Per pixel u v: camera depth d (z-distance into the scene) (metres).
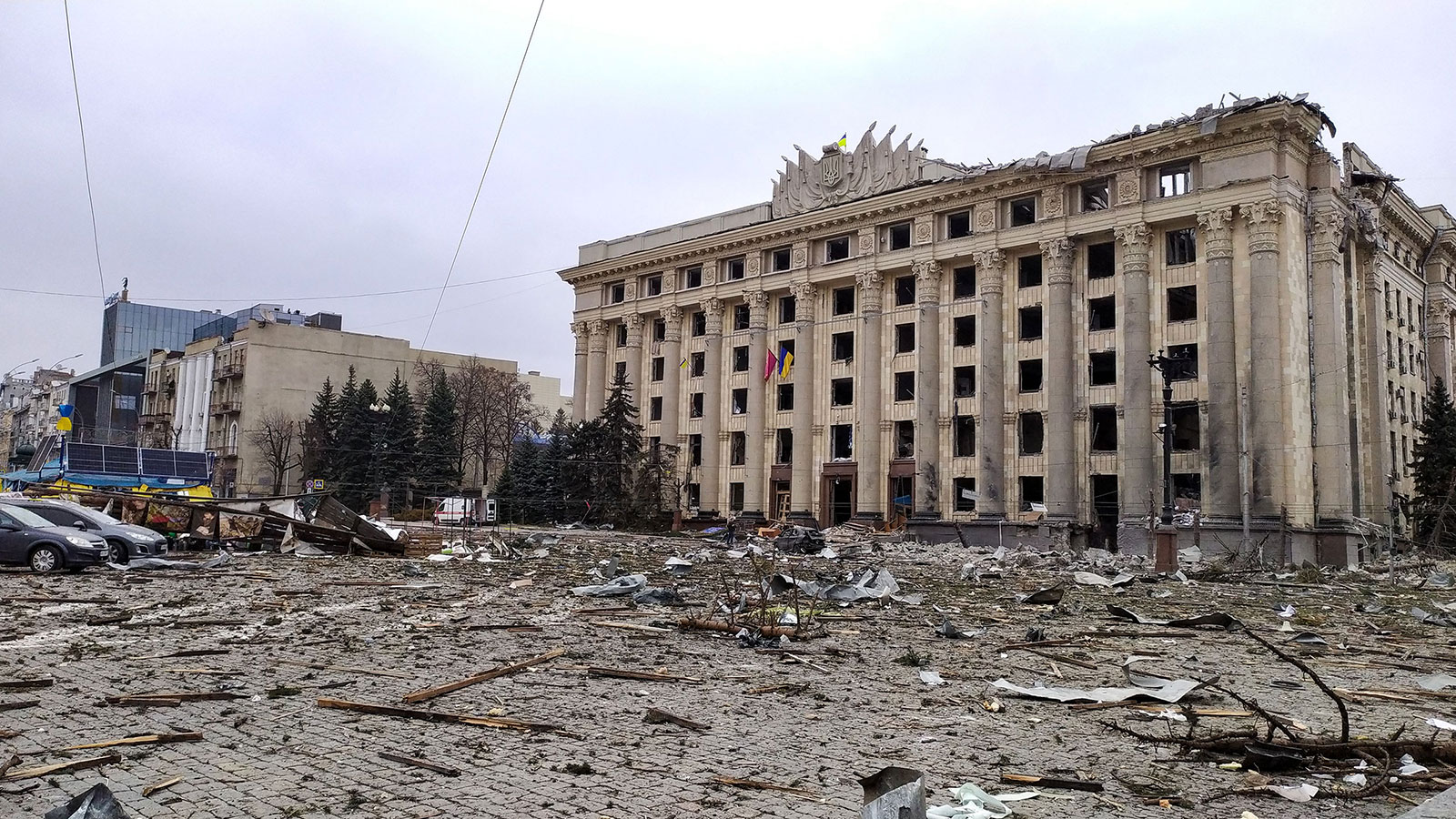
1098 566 34.59
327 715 8.24
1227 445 44.41
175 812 5.64
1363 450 50.66
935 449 54.28
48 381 136.38
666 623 14.84
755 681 10.32
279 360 89.69
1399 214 54.91
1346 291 49.38
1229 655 12.74
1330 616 18.59
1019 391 51.91
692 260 67.75
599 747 7.32
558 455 71.00
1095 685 10.19
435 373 91.56
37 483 43.12
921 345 55.00
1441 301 61.81
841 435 60.50
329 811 5.70
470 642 12.71
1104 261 50.75
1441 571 30.73
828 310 61.28
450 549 31.77
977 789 6.11
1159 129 46.97
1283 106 43.38
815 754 7.18
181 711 8.34
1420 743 6.81
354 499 78.19
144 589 18.88
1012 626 15.75
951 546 46.97
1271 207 44.16
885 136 58.66
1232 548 42.53
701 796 6.09
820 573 26.44
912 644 13.30
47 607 15.70
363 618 15.16
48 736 7.34
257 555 28.81
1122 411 48.00
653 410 70.50
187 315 136.25
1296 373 43.72
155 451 55.94
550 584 21.59
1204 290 46.12
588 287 74.88
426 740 7.45
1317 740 7.19
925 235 55.72
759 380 63.19
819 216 59.97
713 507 65.25
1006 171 51.59
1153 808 5.98
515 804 5.89
